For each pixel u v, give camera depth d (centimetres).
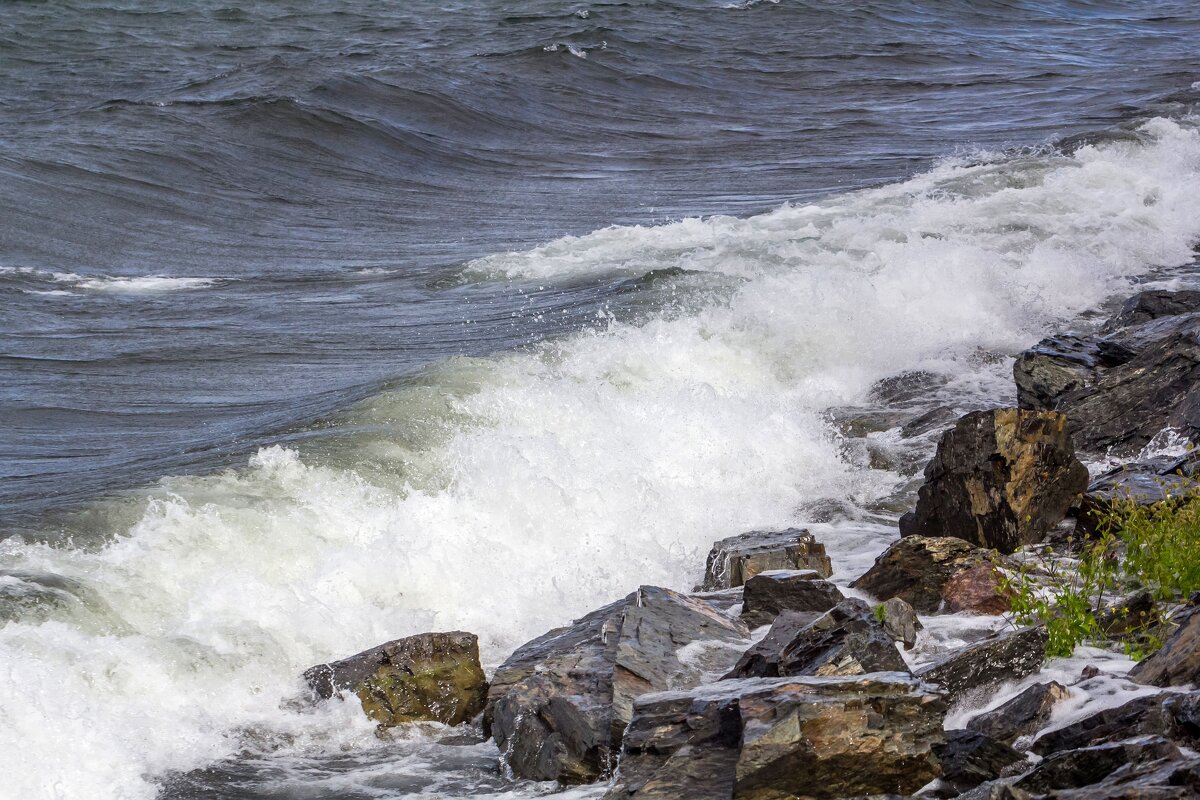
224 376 2323
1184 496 1481
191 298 2944
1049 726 1041
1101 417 1867
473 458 1803
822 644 1143
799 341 2412
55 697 1198
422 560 1570
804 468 2006
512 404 2014
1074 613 1233
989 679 1145
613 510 1795
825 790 958
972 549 1480
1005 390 2286
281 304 2872
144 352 2475
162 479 1681
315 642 1399
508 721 1187
